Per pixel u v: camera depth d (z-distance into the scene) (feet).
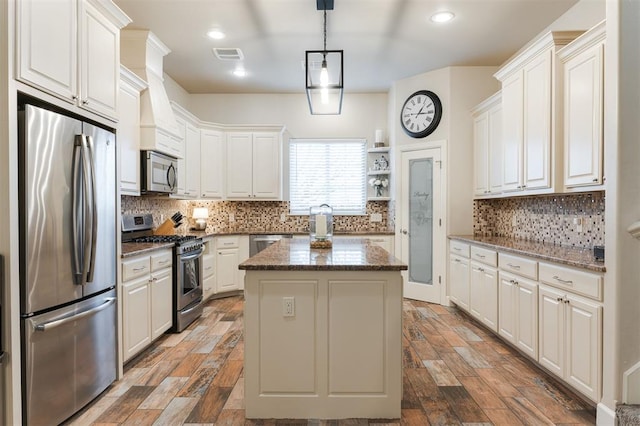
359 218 19.33
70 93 7.20
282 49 13.89
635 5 6.93
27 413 6.23
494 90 15.51
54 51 6.76
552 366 8.54
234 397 8.11
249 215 19.44
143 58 12.34
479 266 12.44
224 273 17.15
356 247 10.37
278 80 17.31
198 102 19.31
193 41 13.24
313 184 19.53
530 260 9.41
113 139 8.59
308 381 7.35
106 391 8.35
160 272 11.32
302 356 7.34
